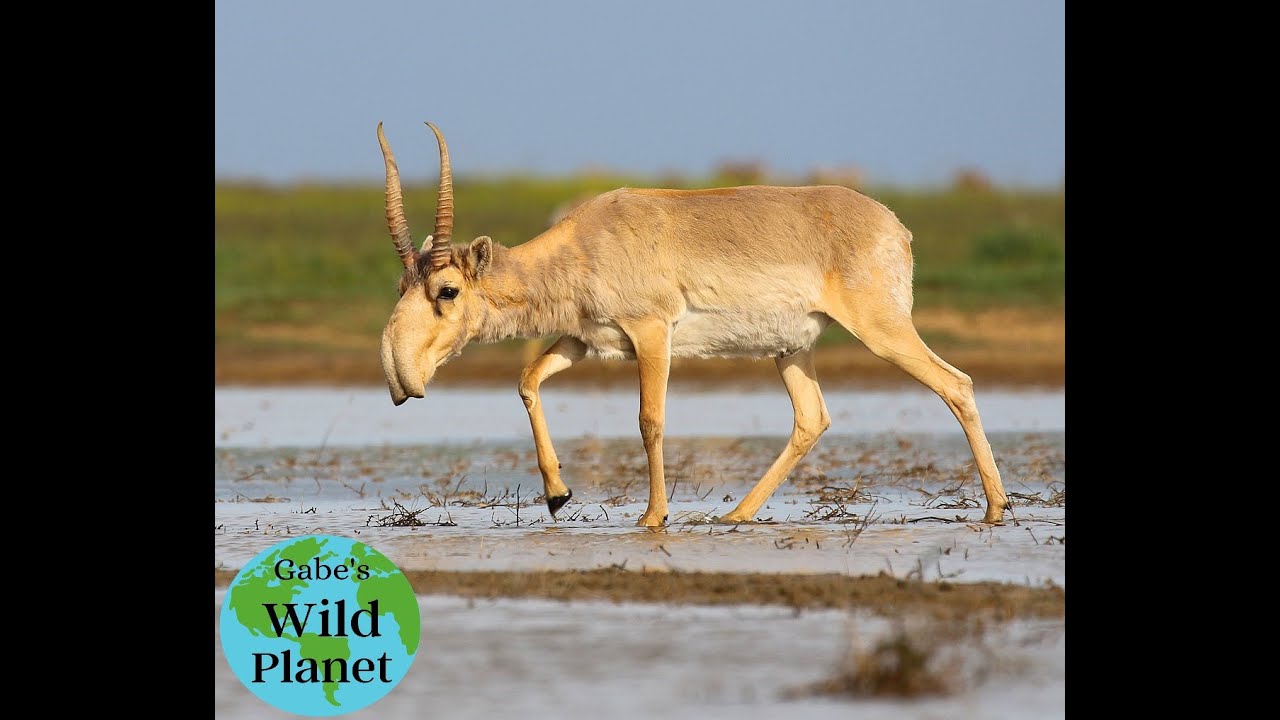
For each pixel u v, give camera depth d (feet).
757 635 94.84
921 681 84.23
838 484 165.58
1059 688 84.89
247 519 140.46
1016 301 356.38
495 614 101.24
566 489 136.98
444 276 132.98
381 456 195.72
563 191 520.42
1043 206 493.77
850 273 134.72
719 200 137.08
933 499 152.25
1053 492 152.25
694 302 135.33
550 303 135.44
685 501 153.89
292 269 395.14
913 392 283.38
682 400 274.77
